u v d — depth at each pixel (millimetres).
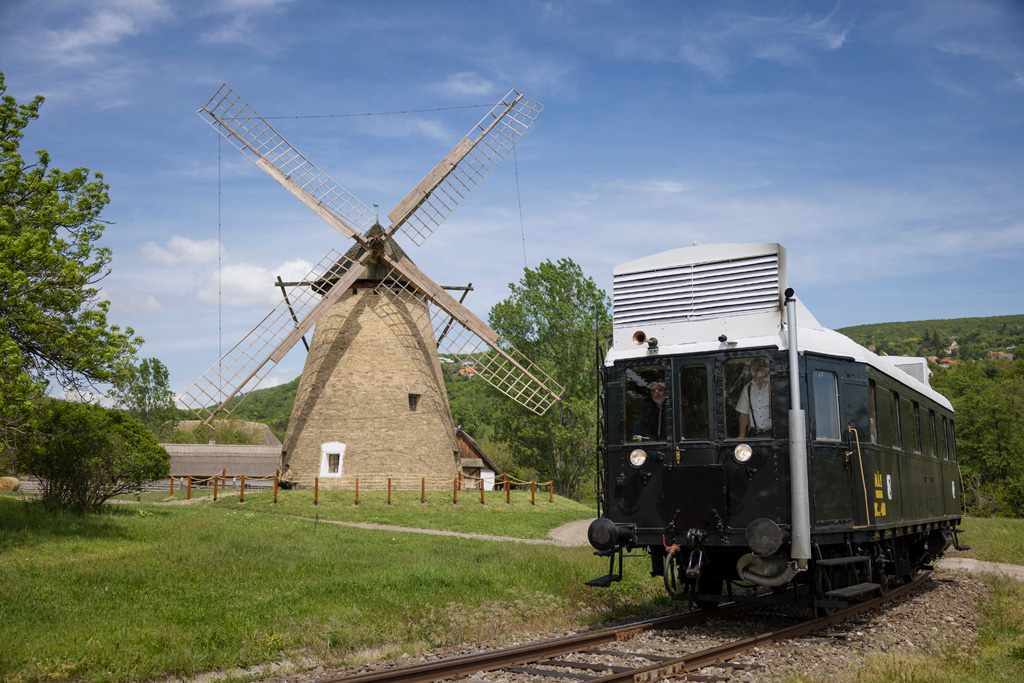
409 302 36125
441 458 36000
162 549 16516
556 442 48312
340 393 34750
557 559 15875
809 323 11258
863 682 7434
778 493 9969
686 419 10734
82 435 21969
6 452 21047
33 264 17281
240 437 71688
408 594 12352
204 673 8406
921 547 16047
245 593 12328
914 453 14172
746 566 10047
